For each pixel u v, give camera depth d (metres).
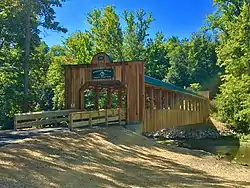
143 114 21.92
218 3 34.75
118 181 10.24
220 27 35.25
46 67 34.88
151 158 14.98
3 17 26.69
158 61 69.69
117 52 47.75
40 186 8.59
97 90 24.72
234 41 28.62
